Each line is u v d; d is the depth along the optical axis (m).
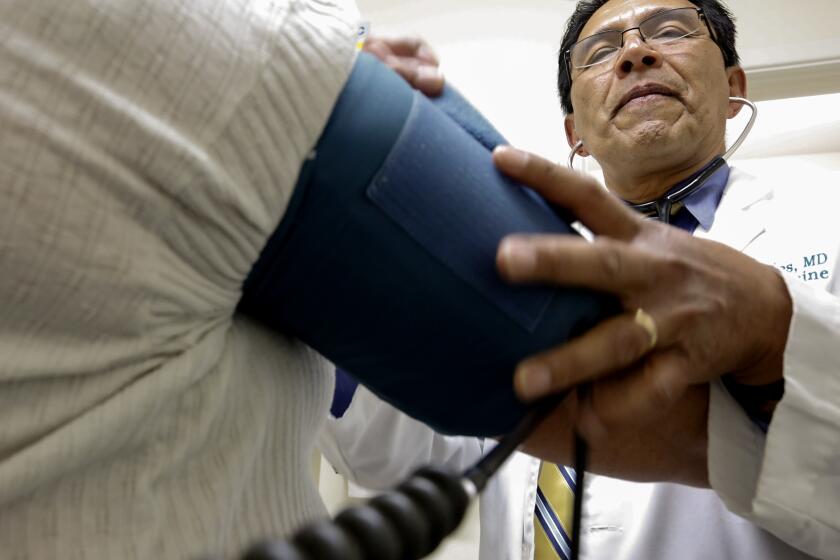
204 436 0.30
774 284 0.46
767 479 0.46
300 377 0.38
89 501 0.27
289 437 0.36
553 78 1.61
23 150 0.22
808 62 1.53
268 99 0.27
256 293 0.31
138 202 0.25
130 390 0.27
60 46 0.23
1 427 0.25
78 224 0.23
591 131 1.20
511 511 0.95
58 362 0.25
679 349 0.38
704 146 1.12
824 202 0.99
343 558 0.18
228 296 0.30
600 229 0.38
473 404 0.32
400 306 0.30
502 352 0.31
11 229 0.23
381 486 0.95
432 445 0.94
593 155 1.22
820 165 1.98
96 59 0.24
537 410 0.32
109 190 0.24
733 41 1.27
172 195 0.25
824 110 1.88
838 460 0.47
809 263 0.90
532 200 0.35
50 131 0.23
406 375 0.32
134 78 0.24
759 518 0.47
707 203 1.05
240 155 0.26
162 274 0.26
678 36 1.16
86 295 0.24
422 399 0.33
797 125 1.95
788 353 0.45
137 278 0.25
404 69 0.38
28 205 0.23
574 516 0.39
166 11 0.25
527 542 0.89
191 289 0.27
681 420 0.50
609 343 0.33
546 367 0.31
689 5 1.22
